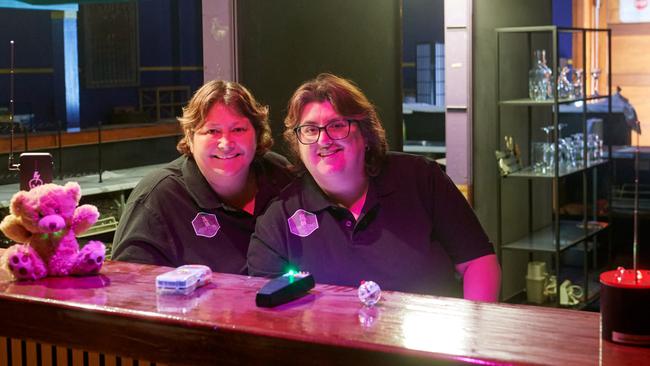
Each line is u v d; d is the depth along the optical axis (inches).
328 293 67.6
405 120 339.9
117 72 531.8
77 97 427.8
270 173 99.5
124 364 63.3
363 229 86.5
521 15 231.1
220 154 92.5
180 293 67.6
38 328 66.8
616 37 338.0
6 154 262.2
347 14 164.4
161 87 528.1
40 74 506.9
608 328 51.9
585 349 51.9
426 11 450.6
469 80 203.9
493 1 213.6
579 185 271.0
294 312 61.7
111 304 64.4
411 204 88.0
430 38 450.6
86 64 520.4
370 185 87.4
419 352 52.3
